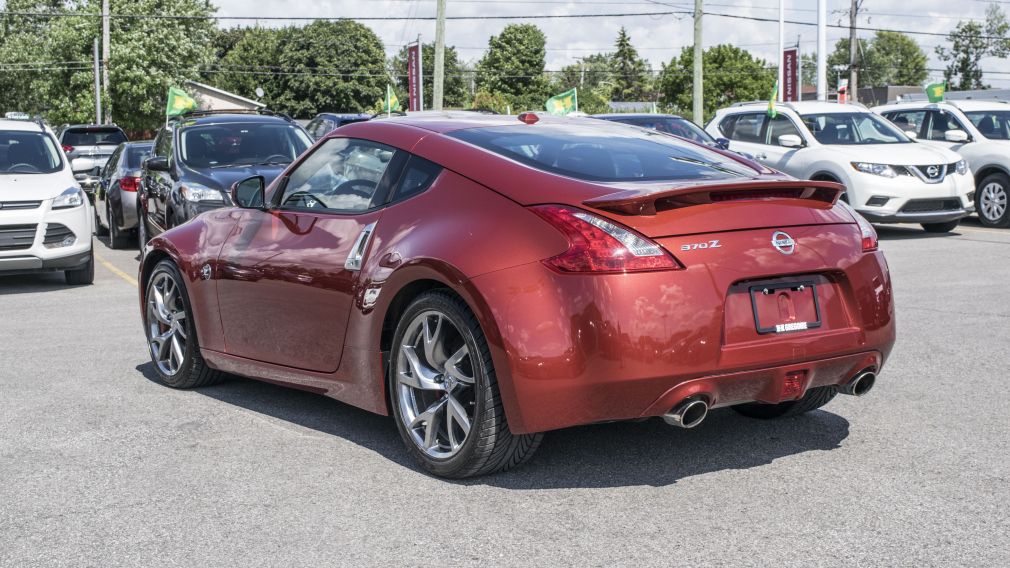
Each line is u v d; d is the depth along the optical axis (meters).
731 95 102.50
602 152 4.17
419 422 3.94
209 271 5.10
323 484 3.83
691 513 3.45
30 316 8.25
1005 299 8.03
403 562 3.08
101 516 3.52
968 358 5.90
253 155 11.00
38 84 57.12
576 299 3.40
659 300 3.41
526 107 107.88
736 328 3.55
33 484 3.87
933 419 4.62
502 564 3.05
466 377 3.73
